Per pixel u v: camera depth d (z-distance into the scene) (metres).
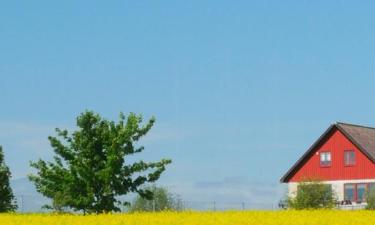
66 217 28.23
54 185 48.06
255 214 29.95
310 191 67.50
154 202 60.91
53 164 48.31
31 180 48.25
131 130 48.06
